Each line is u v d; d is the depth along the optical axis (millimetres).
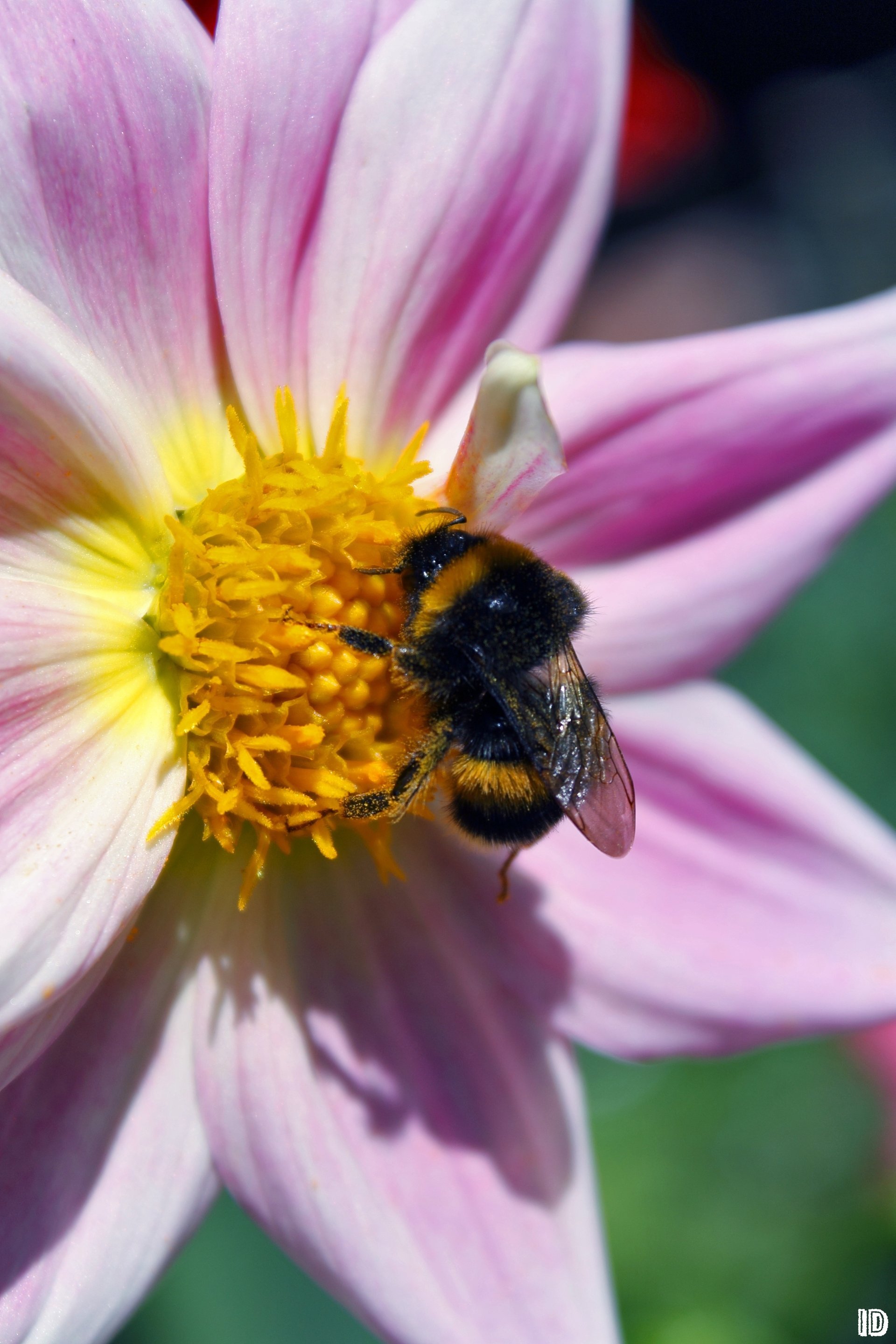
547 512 179
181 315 169
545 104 175
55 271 163
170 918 171
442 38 172
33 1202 165
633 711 185
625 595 181
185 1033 171
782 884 183
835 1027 180
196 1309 212
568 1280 174
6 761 159
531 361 161
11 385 157
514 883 180
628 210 430
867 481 179
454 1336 170
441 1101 177
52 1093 167
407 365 175
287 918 175
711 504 180
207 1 206
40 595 162
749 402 178
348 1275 170
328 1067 175
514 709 171
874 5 494
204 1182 171
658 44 360
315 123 169
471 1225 174
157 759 164
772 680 282
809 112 474
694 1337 228
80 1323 164
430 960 178
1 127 160
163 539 167
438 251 173
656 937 181
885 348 178
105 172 164
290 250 170
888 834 184
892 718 279
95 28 163
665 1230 236
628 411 177
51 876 158
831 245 443
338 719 168
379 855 172
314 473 167
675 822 185
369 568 169
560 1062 180
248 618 166
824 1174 240
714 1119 243
